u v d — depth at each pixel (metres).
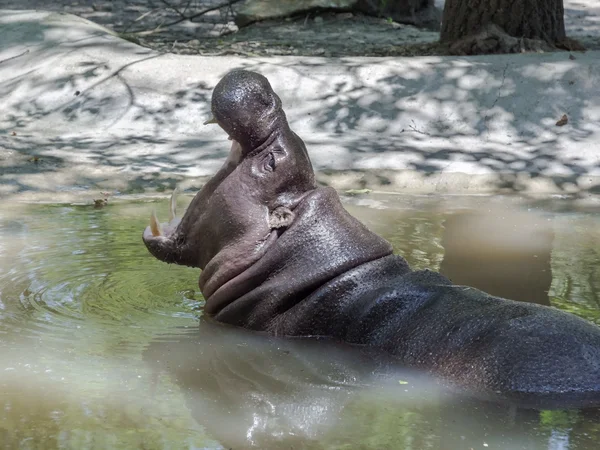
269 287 9.04
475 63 20.78
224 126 9.02
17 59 21.38
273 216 9.02
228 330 9.22
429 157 17.20
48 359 8.31
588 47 25.66
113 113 19.42
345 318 8.85
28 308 9.69
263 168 9.05
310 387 7.81
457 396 7.55
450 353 8.02
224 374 8.09
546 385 7.45
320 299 8.89
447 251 11.91
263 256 9.03
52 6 32.84
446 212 14.31
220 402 7.49
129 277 10.84
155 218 9.88
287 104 19.64
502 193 15.82
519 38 23.92
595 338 7.77
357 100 19.62
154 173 15.99
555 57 21.38
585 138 18.44
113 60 20.92
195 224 9.52
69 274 10.86
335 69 20.47
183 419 7.12
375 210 14.34
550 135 18.64
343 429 6.96
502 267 11.20
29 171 15.89
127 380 7.89
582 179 16.31
